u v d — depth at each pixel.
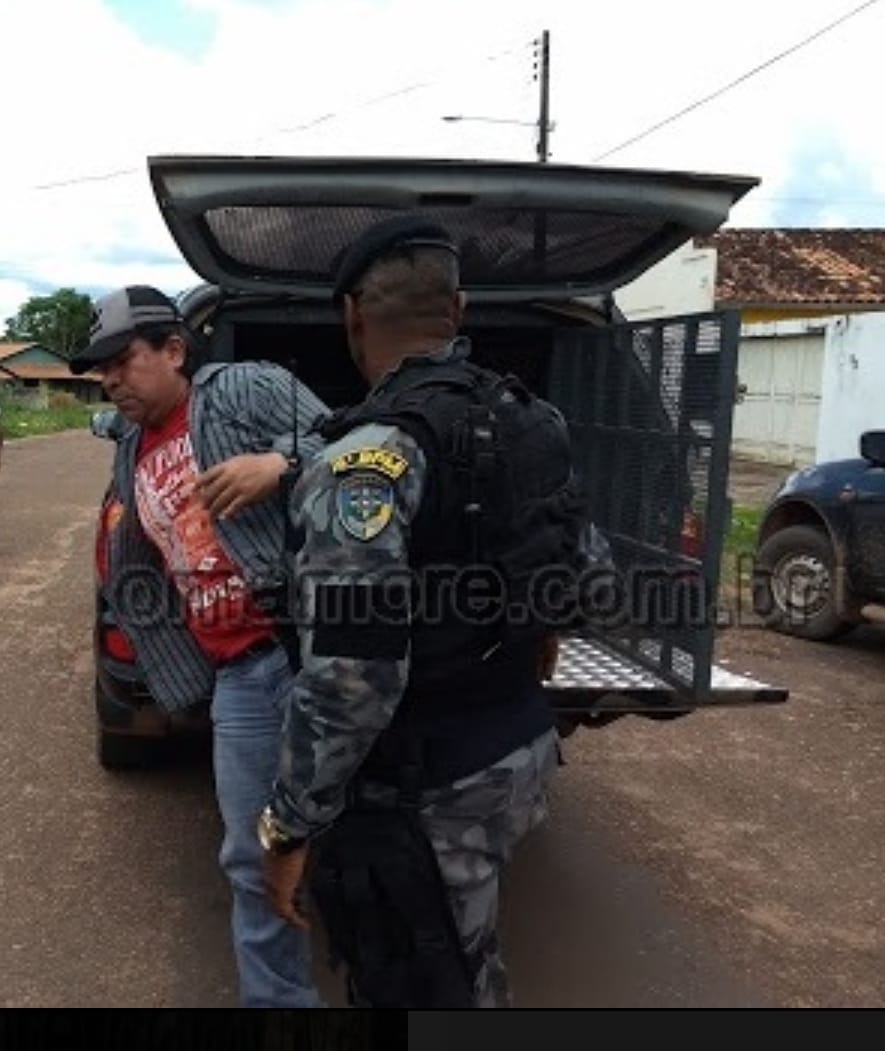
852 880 3.82
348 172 3.24
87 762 4.73
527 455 1.90
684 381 3.60
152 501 2.57
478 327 4.43
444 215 3.47
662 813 4.34
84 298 102.81
